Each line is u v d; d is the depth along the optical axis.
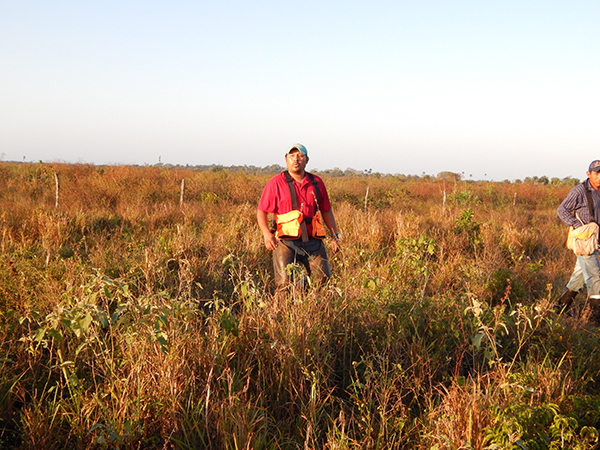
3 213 8.21
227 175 24.77
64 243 6.93
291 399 2.73
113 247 6.23
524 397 2.64
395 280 4.81
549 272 6.66
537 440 2.31
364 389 2.77
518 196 25.58
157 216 9.89
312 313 3.32
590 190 4.77
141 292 4.02
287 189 4.27
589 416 2.66
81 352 2.98
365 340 3.43
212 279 5.03
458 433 2.38
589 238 4.68
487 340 3.35
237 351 3.03
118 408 2.46
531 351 3.42
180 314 3.06
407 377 2.91
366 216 9.46
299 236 4.25
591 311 4.79
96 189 14.80
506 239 8.37
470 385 2.83
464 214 9.50
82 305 2.59
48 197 13.73
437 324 3.49
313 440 2.36
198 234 7.96
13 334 3.15
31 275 4.33
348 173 79.75
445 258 6.92
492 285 5.18
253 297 3.37
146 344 2.76
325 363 2.98
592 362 3.36
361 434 2.52
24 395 2.62
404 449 2.50
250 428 2.33
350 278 4.41
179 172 23.83
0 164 27.94
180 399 2.57
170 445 2.36
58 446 2.38
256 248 6.53
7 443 2.36
